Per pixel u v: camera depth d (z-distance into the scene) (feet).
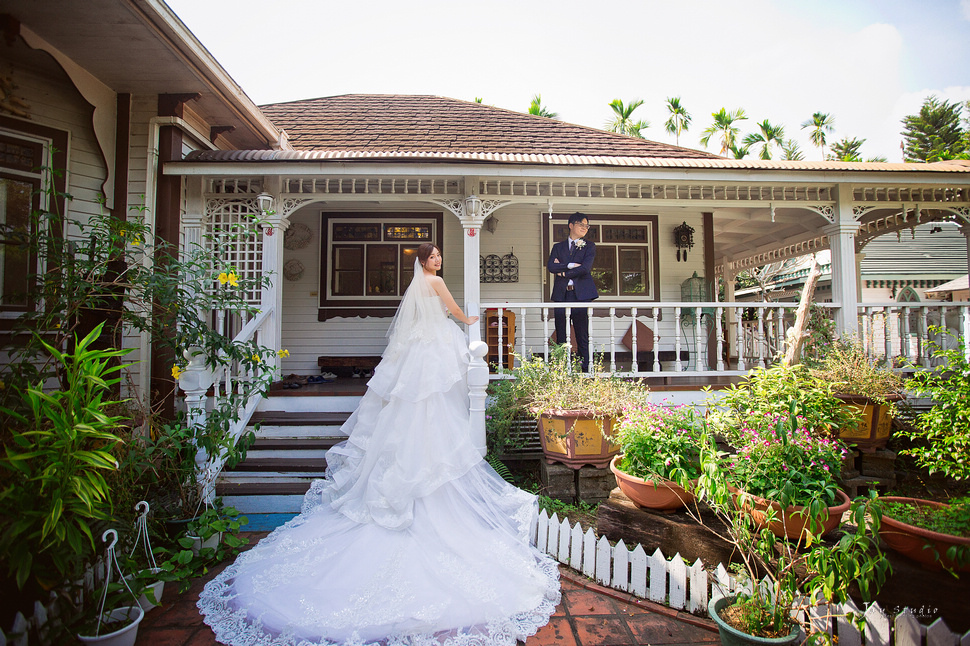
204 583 10.18
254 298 18.04
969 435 11.51
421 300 12.45
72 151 16.01
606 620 8.77
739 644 7.15
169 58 14.89
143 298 13.61
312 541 10.09
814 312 17.90
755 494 8.97
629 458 11.07
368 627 7.89
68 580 7.83
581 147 24.44
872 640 7.00
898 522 8.07
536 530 11.69
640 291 25.63
